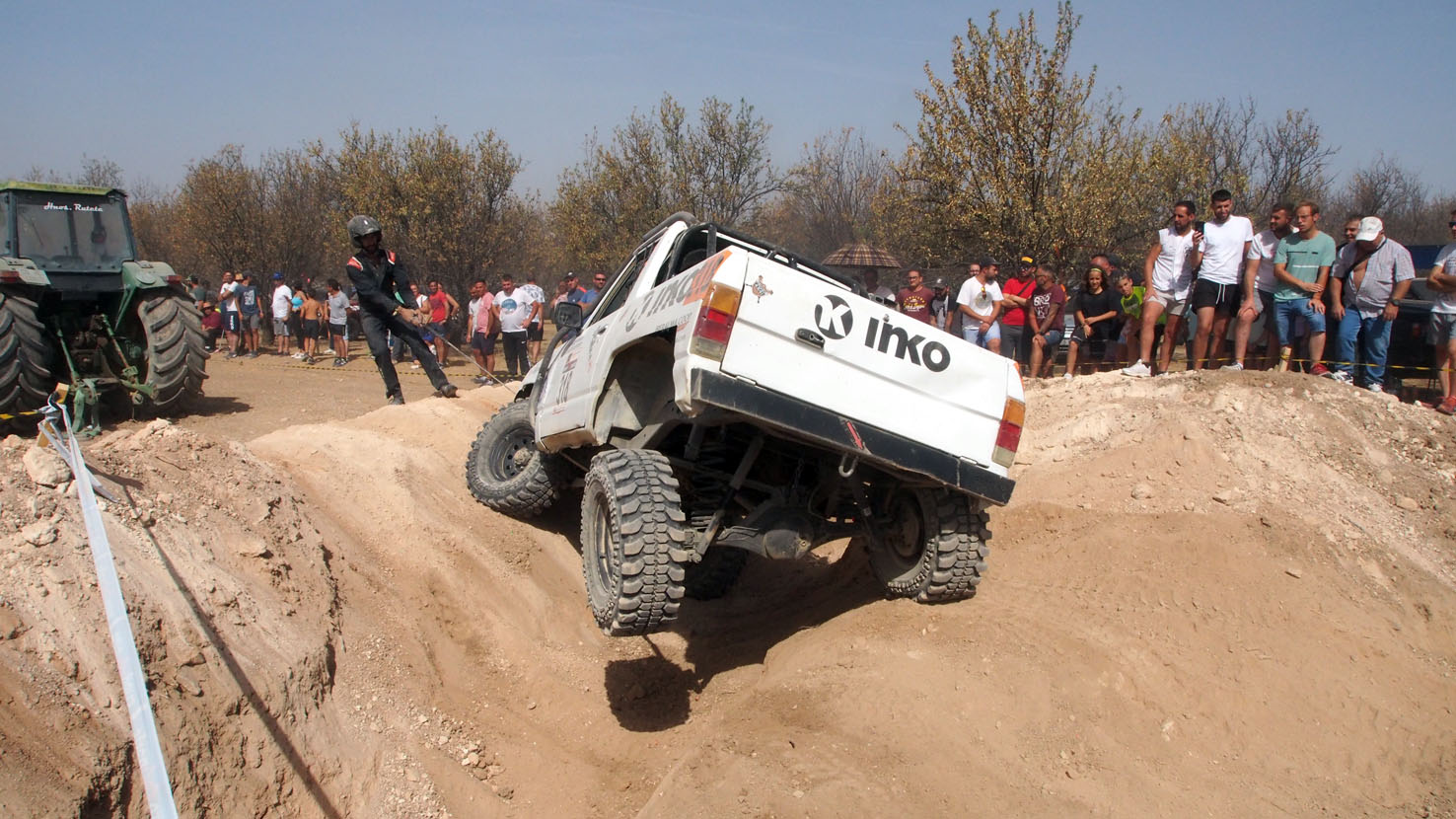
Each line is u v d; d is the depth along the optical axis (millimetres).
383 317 8047
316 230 27391
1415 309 9703
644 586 4109
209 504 4492
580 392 5359
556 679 5172
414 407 7715
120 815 2953
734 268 4016
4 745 2764
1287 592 5164
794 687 4461
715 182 22094
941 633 4770
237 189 26016
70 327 10836
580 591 6238
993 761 3982
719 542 4711
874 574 5559
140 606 3537
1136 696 4512
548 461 6211
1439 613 5168
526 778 4395
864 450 4242
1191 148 20266
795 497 4926
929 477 4402
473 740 4492
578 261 22688
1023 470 7168
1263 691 4598
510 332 15117
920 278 11594
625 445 4980
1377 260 7953
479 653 5141
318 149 24547
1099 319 10359
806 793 3680
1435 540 5914
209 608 3830
